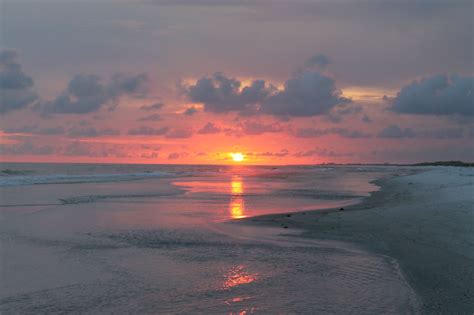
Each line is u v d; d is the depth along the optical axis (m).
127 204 26.52
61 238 15.26
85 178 59.00
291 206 25.56
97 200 28.73
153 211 23.11
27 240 14.83
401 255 12.26
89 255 12.66
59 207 24.38
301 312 8.05
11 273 10.71
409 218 17.83
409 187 37.44
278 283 9.90
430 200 23.56
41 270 11.01
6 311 8.16
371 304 8.42
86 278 10.33
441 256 11.84
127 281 10.09
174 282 10.02
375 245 13.85
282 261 11.96
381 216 19.22
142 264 11.65
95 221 19.30
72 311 8.17
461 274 10.18
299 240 14.98
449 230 14.80
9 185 42.88
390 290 9.27
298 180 63.06
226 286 9.69
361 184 50.22
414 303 8.40
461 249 12.36
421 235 14.52
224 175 88.44
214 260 12.09
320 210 22.83
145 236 15.74
